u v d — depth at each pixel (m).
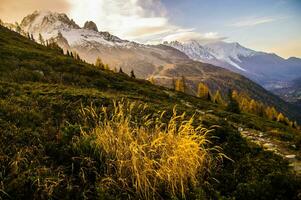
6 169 8.27
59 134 10.50
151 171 8.41
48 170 8.34
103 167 8.93
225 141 12.66
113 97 17.42
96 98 16.36
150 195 8.14
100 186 8.05
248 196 8.68
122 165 8.69
